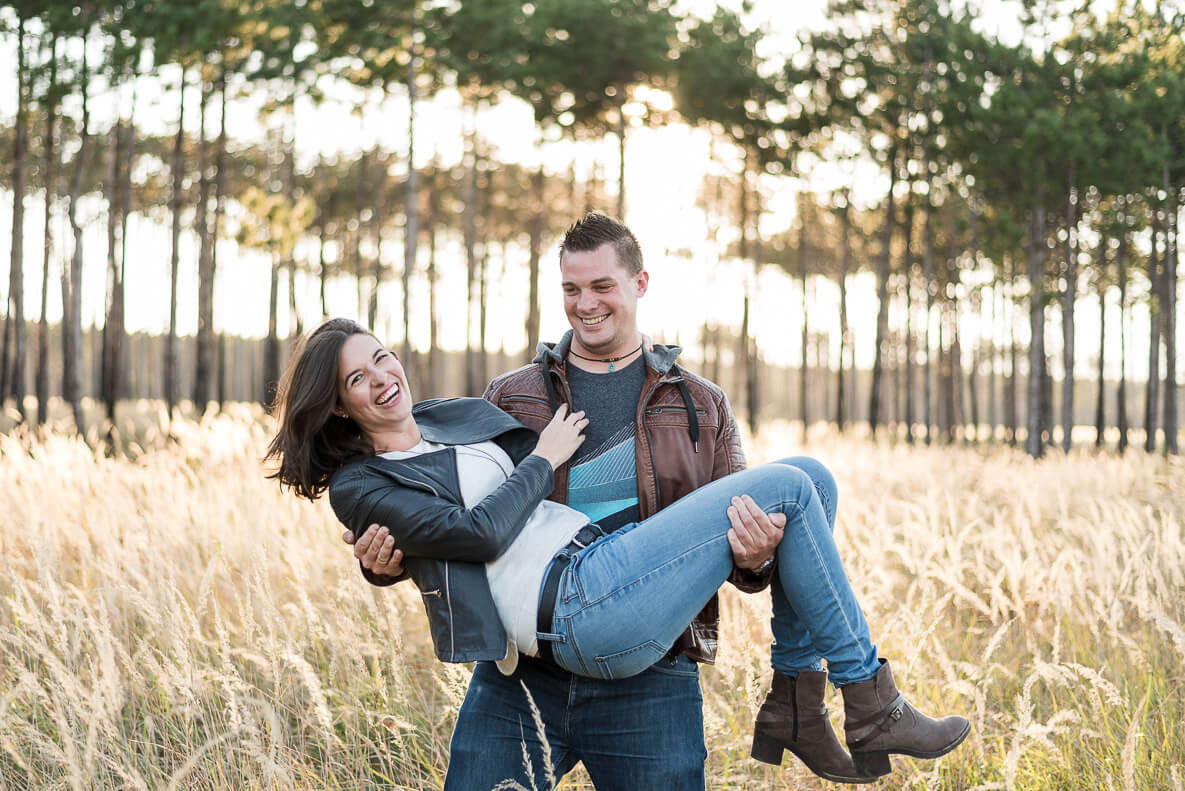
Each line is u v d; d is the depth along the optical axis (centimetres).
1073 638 413
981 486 943
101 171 2594
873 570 436
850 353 4134
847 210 2636
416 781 319
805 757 237
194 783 293
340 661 393
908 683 363
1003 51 1912
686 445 233
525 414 243
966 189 2250
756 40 2245
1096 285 2372
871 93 2230
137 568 448
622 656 208
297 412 223
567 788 311
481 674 234
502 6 2095
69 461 753
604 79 2217
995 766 309
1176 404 2092
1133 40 1889
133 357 5266
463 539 207
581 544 219
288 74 1880
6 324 2322
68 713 304
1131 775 256
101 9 1471
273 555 490
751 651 341
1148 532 514
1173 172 1912
